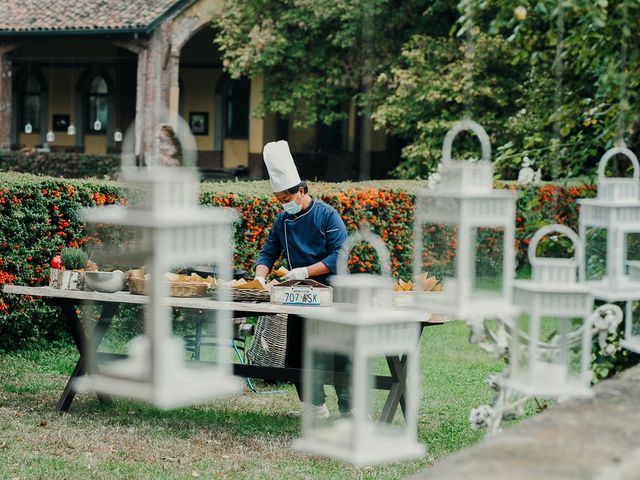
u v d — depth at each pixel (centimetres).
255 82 2758
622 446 293
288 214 686
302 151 2881
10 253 902
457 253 299
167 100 2470
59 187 932
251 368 681
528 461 278
